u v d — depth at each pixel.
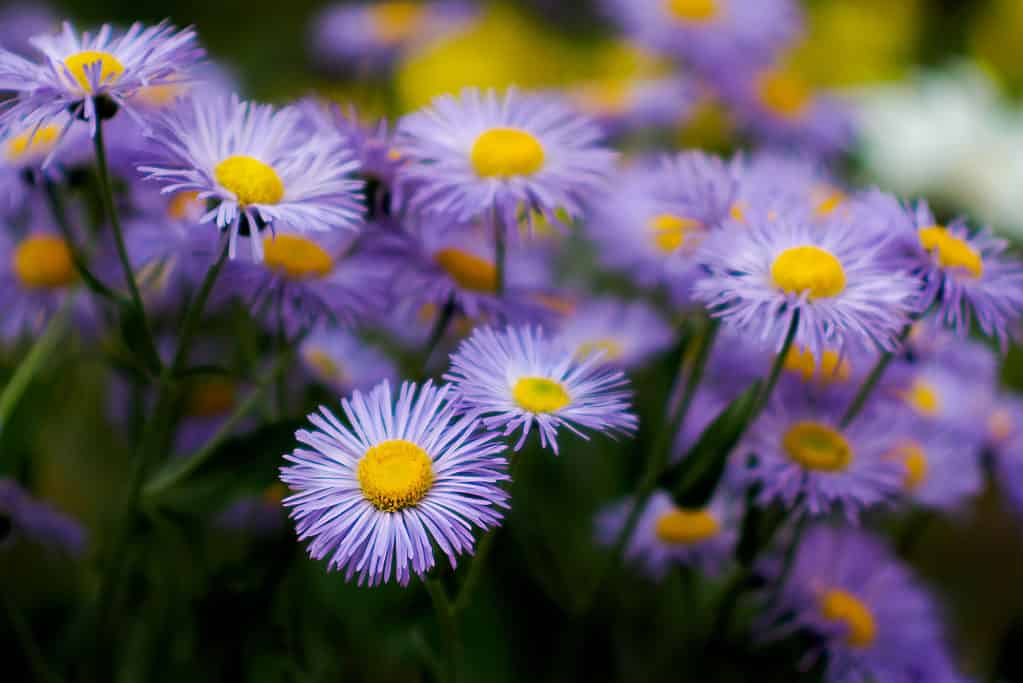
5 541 0.66
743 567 0.63
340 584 0.64
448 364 0.69
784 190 0.65
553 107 0.64
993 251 0.62
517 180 0.62
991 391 0.71
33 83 0.58
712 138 0.99
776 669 0.64
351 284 0.62
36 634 0.68
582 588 0.69
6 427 0.65
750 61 0.94
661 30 0.94
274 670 0.63
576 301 0.73
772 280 0.60
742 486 0.63
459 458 0.56
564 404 0.58
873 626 0.64
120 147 0.63
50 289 0.68
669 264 0.68
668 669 0.67
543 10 1.38
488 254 0.67
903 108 1.03
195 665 0.62
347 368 0.69
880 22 1.36
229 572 0.62
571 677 0.66
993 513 0.82
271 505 0.67
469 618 0.65
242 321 0.64
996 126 1.02
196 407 0.71
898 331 0.60
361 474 0.56
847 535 0.66
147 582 0.67
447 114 0.63
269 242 0.62
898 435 0.63
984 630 0.76
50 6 1.19
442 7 1.15
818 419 0.63
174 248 0.63
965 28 1.38
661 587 0.70
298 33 1.29
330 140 0.60
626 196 0.72
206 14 1.35
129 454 0.70
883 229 0.61
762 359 0.64
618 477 0.71
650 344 0.70
